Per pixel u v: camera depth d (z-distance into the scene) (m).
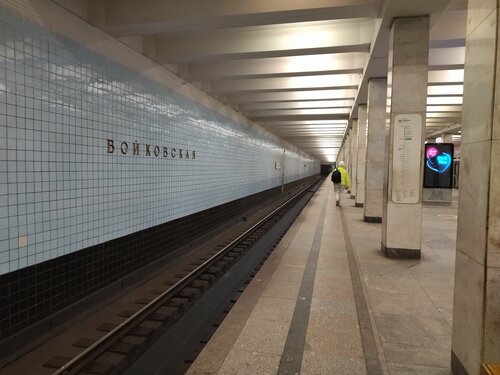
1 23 3.38
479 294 2.30
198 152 8.61
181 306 4.55
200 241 8.58
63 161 4.16
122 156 5.36
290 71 8.02
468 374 2.44
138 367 3.51
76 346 3.64
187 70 7.79
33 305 3.76
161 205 6.65
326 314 3.92
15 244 3.54
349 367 2.88
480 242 2.31
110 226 5.07
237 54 6.38
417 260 6.16
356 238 8.14
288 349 3.16
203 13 4.81
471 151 2.48
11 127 3.49
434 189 15.45
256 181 16.03
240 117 12.98
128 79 5.55
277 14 4.86
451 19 6.60
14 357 3.40
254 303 4.29
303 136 24.80
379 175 10.41
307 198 20.62
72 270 4.32
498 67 2.17
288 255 6.57
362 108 12.59
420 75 5.96
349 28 6.36
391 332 3.46
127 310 4.55
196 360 3.00
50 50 3.99
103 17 4.80
